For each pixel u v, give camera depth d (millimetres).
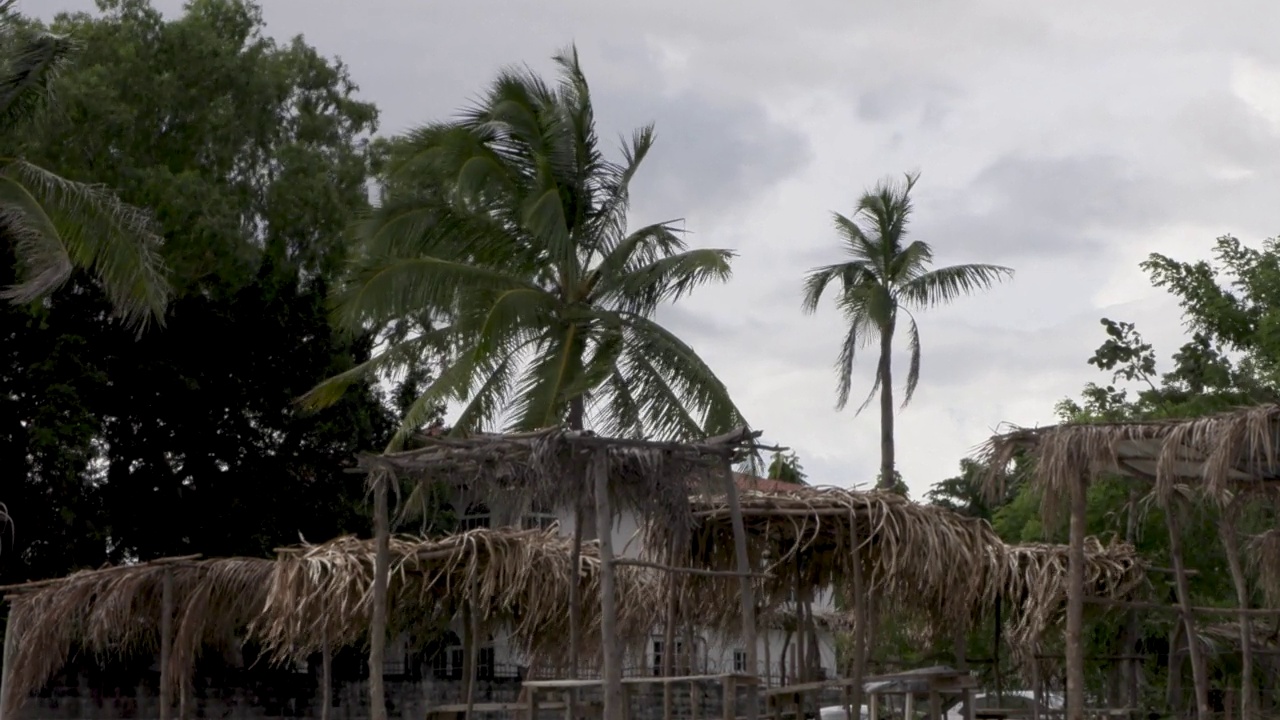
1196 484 11883
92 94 24297
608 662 9875
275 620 13430
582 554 13797
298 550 13586
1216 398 19234
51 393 22562
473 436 10461
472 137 20094
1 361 23500
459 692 24906
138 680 22109
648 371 19594
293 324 26031
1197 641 12266
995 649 14211
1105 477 13984
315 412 25453
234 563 14234
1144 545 16984
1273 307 20031
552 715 13742
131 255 16344
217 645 16656
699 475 10781
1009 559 13188
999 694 14266
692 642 13117
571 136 20500
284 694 23344
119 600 13977
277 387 25641
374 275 19281
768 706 13195
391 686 23922
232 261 25984
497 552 13203
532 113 20328
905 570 12031
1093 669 15633
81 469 23219
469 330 19953
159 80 26750
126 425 25203
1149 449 10719
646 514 10664
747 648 10719
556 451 10078
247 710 22797
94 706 21453
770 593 13211
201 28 28391
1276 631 14859
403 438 19609
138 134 26719
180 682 14141
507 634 15547
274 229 28172
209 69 27734
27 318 23266
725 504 12289
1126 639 14820
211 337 25516
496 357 20250
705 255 19578
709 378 19531
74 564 23312
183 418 25297
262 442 26094
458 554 13109
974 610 13812
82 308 24562
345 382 21156
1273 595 13305
